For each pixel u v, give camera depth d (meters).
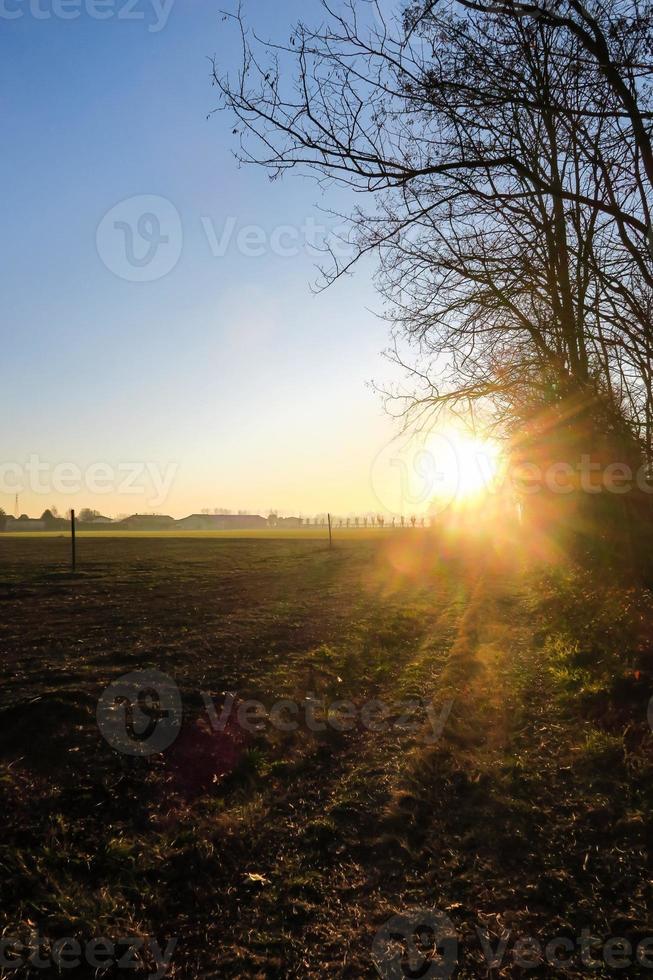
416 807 5.88
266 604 19.31
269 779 6.48
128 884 4.56
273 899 4.48
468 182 9.11
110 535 91.75
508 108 9.07
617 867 4.84
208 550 49.38
